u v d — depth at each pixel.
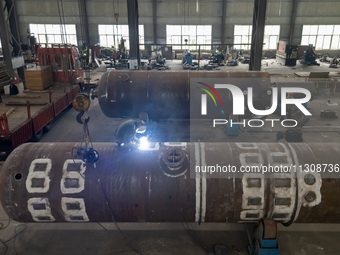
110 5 38.69
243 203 6.07
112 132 14.08
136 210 6.23
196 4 38.47
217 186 6.04
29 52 31.25
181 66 33.03
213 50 40.06
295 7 38.69
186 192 6.07
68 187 6.08
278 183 6.02
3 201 6.16
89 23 39.56
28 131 11.44
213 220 6.39
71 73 17.03
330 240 7.01
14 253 6.68
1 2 19.50
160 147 6.63
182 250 6.71
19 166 6.24
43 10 38.78
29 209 6.16
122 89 13.21
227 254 6.59
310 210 6.11
